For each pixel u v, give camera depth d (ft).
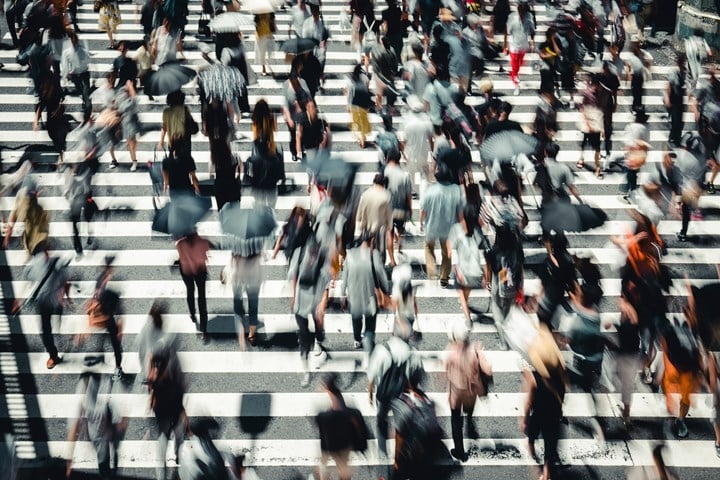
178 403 27.58
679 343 29.43
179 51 62.28
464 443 30.14
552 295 32.48
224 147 39.78
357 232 41.88
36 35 50.75
